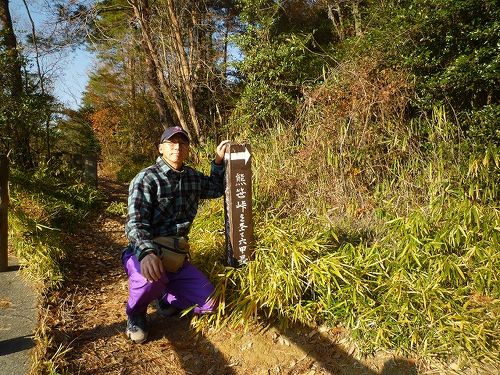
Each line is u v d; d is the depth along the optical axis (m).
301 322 2.62
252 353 2.43
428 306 2.50
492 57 3.57
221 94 8.53
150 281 2.17
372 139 3.95
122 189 9.23
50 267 3.39
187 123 8.65
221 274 2.66
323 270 2.66
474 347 2.31
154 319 2.79
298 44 6.41
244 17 6.85
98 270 3.82
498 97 3.91
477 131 3.57
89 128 13.53
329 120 4.11
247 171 2.62
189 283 2.53
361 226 3.41
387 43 4.30
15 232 3.93
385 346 2.40
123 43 8.63
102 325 2.71
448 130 3.74
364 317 2.49
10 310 2.80
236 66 6.71
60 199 5.89
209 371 2.32
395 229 3.13
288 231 3.09
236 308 2.57
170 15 7.99
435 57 4.08
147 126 14.64
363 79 4.07
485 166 3.33
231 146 2.57
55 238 4.05
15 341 2.43
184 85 8.25
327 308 2.60
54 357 2.24
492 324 2.45
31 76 7.55
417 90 4.13
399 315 2.47
